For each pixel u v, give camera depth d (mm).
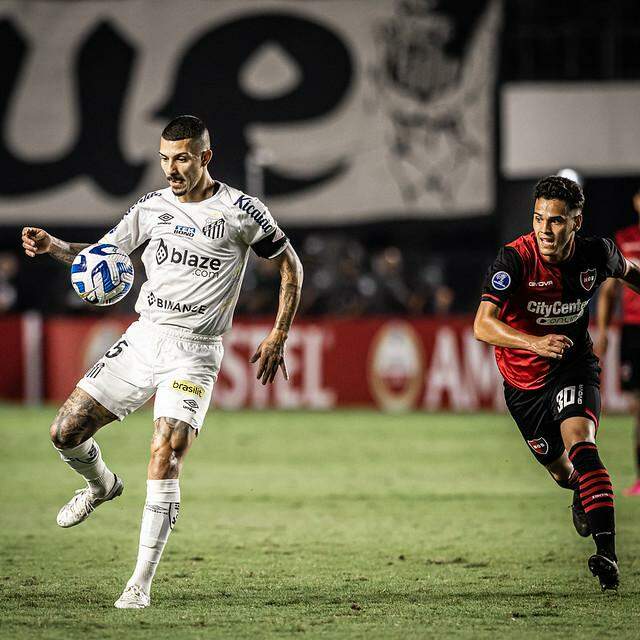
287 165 69562
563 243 20750
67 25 70812
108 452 44844
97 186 70750
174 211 20734
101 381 20781
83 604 19859
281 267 21172
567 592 21031
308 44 69375
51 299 69438
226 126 70000
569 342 19875
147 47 70625
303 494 34906
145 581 19781
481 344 59156
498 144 67938
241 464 41938
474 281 73000
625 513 30781
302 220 69312
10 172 70812
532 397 22312
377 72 68750
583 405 21391
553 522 29656
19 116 70812
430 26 68062
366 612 19312
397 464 41688
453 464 41688
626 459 42375
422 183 68438
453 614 19156
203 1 70312
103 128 70688
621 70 69000
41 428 52625
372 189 68875
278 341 20812
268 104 69688
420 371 59688
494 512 31359
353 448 46219
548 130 68438
